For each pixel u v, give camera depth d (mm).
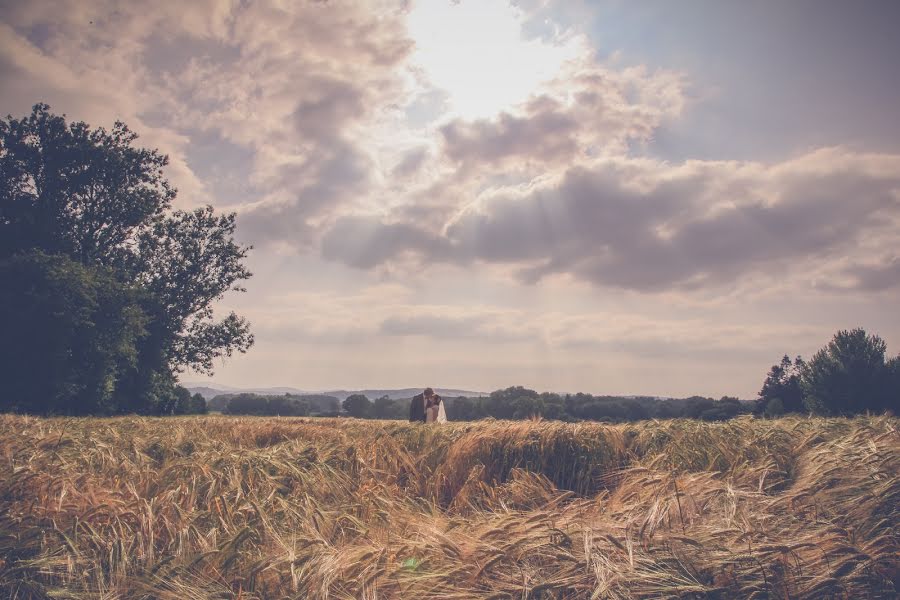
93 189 36781
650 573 2613
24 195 34719
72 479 4453
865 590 2594
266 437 10406
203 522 3816
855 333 37406
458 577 2779
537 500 5777
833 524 3301
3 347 27297
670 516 3543
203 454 5887
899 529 3205
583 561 2734
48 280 28469
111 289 31797
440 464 7398
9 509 3658
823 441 6246
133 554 3113
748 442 6652
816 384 37812
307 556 2963
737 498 3848
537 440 7449
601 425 8188
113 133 37750
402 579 2715
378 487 5445
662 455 5512
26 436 6957
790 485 5055
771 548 2807
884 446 4676
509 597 2566
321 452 6602
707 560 2781
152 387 38406
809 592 2588
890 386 34906
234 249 41312
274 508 4176
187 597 2643
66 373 29203
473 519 4133
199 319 41062
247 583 2816
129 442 7055
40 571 2838
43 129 35188
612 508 3980
